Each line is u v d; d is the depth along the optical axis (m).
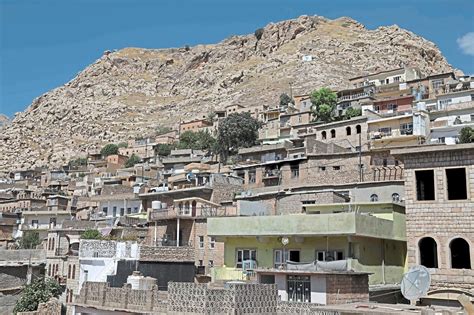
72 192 111.38
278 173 62.47
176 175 87.31
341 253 34.00
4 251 56.12
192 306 26.86
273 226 36.16
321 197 47.56
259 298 26.78
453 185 33.53
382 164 56.09
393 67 183.50
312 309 23.64
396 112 81.19
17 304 45.97
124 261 44.38
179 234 51.59
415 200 33.62
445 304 30.59
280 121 108.75
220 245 47.59
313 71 183.75
